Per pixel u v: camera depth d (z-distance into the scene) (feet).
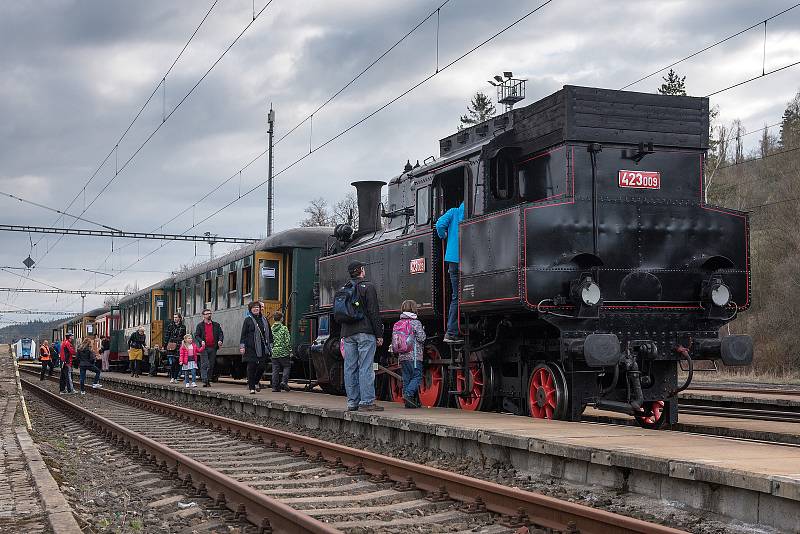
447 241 41.06
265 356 58.39
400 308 45.78
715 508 19.98
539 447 25.61
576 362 34.81
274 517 19.60
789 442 31.42
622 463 22.39
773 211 133.18
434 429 31.17
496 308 35.63
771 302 121.29
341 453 29.66
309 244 69.82
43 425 51.72
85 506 22.93
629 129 35.76
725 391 63.10
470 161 39.70
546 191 36.27
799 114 168.86
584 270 34.17
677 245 36.06
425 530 19.58
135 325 128.67
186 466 27.40
